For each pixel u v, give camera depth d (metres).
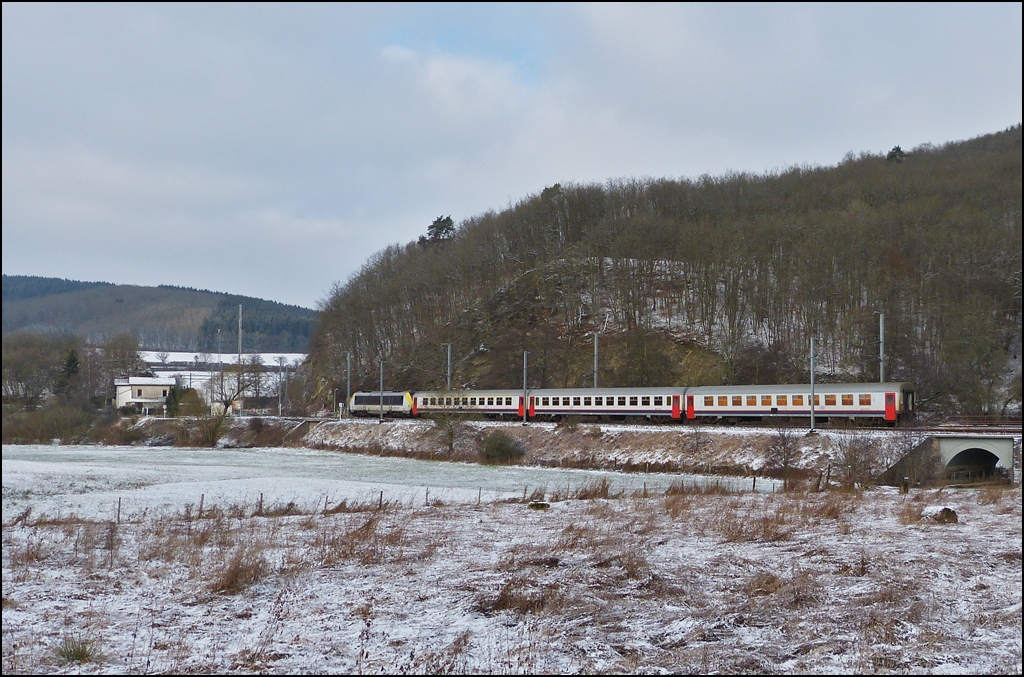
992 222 115.81
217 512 37.25
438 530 28.81
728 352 111.62
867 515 31.27
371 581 20.03
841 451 55.66
